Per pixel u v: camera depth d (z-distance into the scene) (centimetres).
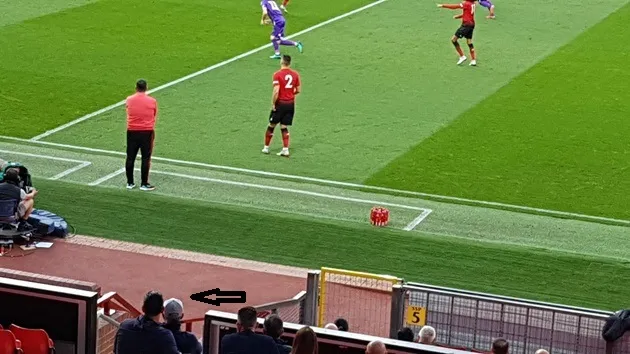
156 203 1970
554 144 2445
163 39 3162
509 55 3145
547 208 2094
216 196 2052
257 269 1709
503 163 2319
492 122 2573
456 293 1324
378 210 1927
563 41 3306
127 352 998
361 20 3478
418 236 1875
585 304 1661
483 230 1948
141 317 1004
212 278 1666
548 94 2806
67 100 2622
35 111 2533
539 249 1847
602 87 2881
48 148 2295
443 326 1337
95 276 1650
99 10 3434
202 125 2486
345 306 1430
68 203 1948
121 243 1784
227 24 3350
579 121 2608
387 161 2303
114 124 2478
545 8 3706
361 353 994
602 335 1263
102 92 2694
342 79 2870
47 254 1719
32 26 3222
